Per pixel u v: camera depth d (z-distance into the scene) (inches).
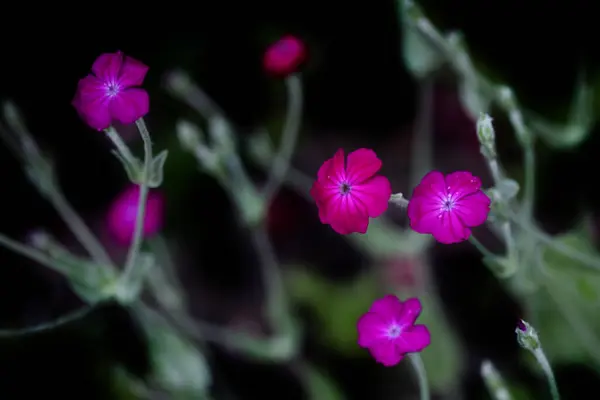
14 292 37.9
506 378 36.3
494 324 37.2
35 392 36.2
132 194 36.0
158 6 40.5
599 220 37.6
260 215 36.3
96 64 30.2
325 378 37.0
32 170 35.1
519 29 39.4
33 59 39.8
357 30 40.8
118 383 36.4
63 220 39.3
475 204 29.7
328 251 39.2
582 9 38.7
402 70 40.4
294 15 41.1
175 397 36.0
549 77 38.9
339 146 40.4
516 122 32.9
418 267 37.3
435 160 39.6
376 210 29.7
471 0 39.8
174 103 40.1
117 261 39.0
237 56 40.7
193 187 39.6
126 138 39.6
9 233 38.6
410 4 34.0
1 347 36.6
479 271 37.8
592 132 37.8
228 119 40.8
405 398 36.8
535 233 32.6
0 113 39.1
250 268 39.3
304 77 40.8
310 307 37.6
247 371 37.7
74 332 37.3
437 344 36.3
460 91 39.4
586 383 35.4
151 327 35.9
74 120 39.7
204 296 39.1
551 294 34.8
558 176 38.4
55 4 40.0
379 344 30.0
